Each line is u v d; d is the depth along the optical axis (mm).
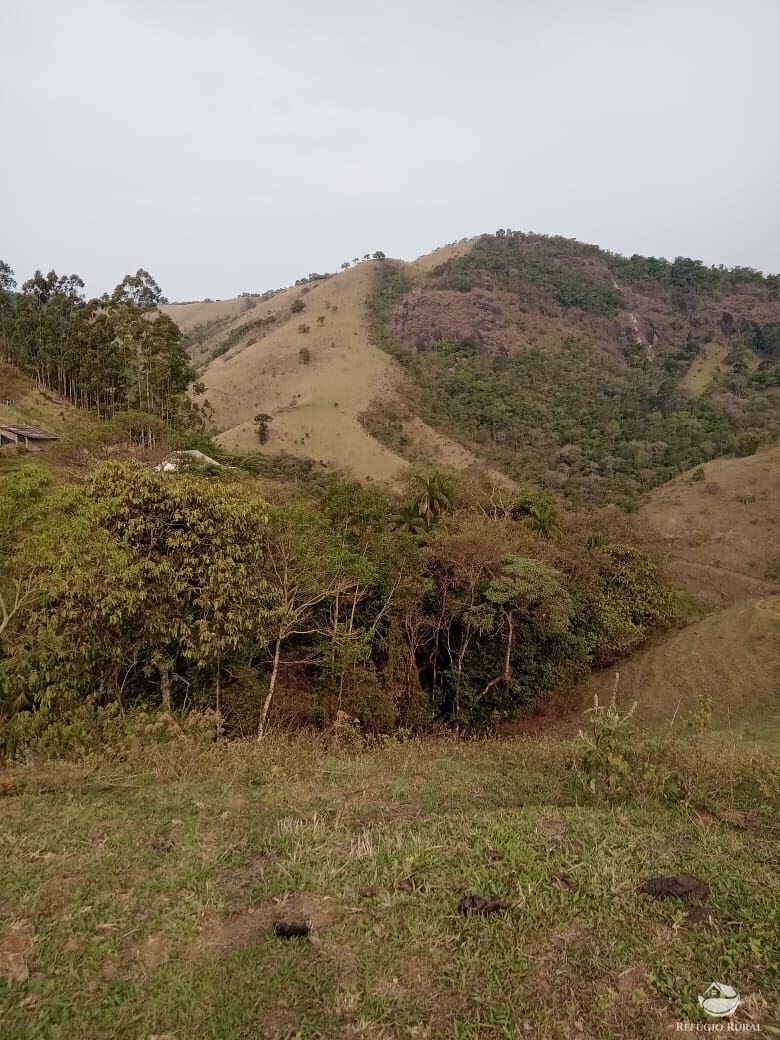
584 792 6500
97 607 9430
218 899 4168
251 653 12688
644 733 8516
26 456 29188
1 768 6758
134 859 4656
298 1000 3281
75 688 9109
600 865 4645
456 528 23906
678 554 51219
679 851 4996
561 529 29875
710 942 3779
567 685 22312
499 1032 3113
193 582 10688
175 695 12039
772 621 24969
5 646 8852
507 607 19250
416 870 4551
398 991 3363
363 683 15133
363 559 15844
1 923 3824
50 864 4527
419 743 9656
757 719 17297
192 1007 3215
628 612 25812
